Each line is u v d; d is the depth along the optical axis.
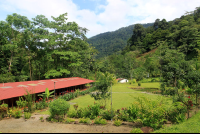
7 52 30.27
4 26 25.92
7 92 16.12
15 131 8.73
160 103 10.41
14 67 31.56
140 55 87.94
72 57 32.91
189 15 90.44
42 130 8.85
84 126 9.66
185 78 12.41
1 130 9.02
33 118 11.87
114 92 27.36
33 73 36.06
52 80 27.64
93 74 48.22
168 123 10.30
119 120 10.45
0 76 25.72
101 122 10.18
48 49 31.78
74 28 34.03
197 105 14.04
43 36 28.25
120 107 15.98
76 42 37.09
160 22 101.75
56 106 11.07
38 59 32.06
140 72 51.59
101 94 13.83
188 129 7.88
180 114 10.87
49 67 34.09
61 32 33.75
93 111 11.86
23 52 29.81
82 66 42.94
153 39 89.94
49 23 30.77
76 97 23.42
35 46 30.61
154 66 52.50
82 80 32.22
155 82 45.16
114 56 79.44
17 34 28.30
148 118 9.23
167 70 13.21
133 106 11.27
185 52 61.94
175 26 83.00
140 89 31.92
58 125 9.92
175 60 40.00
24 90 17.80
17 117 12.30
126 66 60.06
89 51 41.75
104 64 52.69
